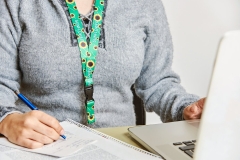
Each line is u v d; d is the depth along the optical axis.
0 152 0.62
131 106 1.08
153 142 0.67
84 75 0.92
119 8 1.00
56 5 0.92
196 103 0.89
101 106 0.98
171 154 0.61
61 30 0.91
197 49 1.70
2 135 0.72
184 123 0.81
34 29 0.92
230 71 0.39
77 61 0.92
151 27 1.07
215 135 0.41
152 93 1.09
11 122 0.70
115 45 0.97
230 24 1.72
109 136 0.71
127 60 0.98
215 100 0.40
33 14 0.93
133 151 0.62
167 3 1.59
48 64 0.91
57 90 0.95
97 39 0.94
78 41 0.91
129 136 0.76
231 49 0.38
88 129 0.75
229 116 0.41
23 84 0.99
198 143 0.42
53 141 0.67
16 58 0.95
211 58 1.73
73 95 0.96
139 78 1.12
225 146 0.42
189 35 1.67
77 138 0.69
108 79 0.97
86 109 0.94
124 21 1.00
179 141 0.68
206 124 0.41
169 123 0.80
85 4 0.95
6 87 0.92
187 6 1.63
